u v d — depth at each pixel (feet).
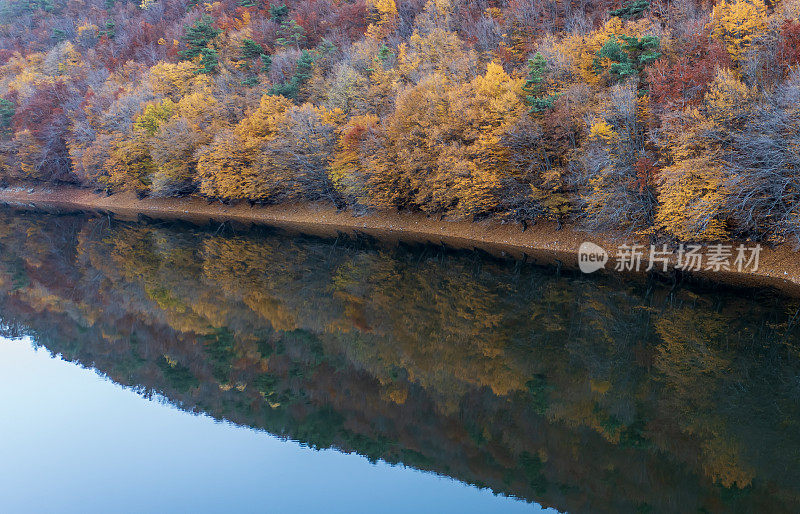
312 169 190.49
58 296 113.70
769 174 88.94
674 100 100.68
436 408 61.11
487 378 67.05
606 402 59.21
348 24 287.89
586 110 120.37
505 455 51.67
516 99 134.51
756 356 67.41
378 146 161.79
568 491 45.29
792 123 84.43
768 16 115.96
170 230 187.21
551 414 57.72
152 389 70.64
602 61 127.34
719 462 47.14
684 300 90.33
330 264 132.36
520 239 139.95
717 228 100.37
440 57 195.42
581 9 196.95
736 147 93.81
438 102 152.05
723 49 107.65
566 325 82.74
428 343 79.46
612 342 75.20
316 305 100.89
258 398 67.62
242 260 139.64
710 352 69.51
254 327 91.15
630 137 108.78
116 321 97.91
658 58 118.32
